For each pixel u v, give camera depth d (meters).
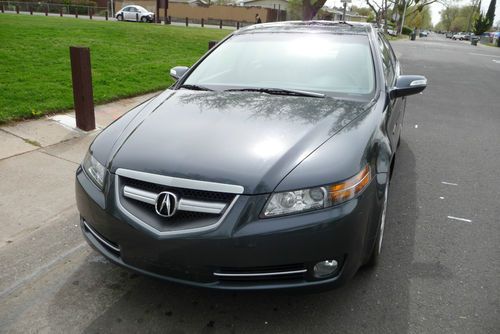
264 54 3.75
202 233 2.13
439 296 2.70
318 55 3.64
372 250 2.60
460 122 7.14
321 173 2.21
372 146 2.53
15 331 2.40
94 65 9.60
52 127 5.53
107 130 2.88
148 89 7.97
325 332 2.40
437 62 17.42
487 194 4.25
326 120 2.70
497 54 26.09
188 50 14.00
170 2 59.19
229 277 2.21
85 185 2.57
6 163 4.48
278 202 2.15
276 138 2.46
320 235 2.15
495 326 2.45
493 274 2.94
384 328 2.43
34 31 14.52
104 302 2.64
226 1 75.06
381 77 3.38
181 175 2.24
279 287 2.22
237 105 2.97
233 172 2.21
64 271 2.93
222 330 2.41
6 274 2.89
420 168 4.93
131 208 2.32
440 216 3.76
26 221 3.51
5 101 6.11
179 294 2.71
